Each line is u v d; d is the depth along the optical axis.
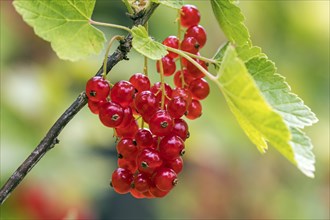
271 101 0.50
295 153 0.47
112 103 0.49
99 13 1.03
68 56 0.49
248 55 0.51
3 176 0.79
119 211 1.26
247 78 0.44
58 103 0.89
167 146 0.49
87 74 0.94
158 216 1.16
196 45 0.52
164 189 0.50
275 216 1.08
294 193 1.09
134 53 0.94
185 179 1.13
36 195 0.84
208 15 1.01
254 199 1.08
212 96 1.00
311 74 1.06
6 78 0.88
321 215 1.09
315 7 1.04
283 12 1.03
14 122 0.84
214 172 1.10
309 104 1.06
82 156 0.91
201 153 1.07
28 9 0.48
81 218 0.87
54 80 0.91
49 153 0.85
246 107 0.45
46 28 0.48
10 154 0.80
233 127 1.01
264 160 1.07
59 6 0.48
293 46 1.05
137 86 0.50
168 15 0.99
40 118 0.86
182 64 0.52
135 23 0.50
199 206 1.11
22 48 0.95
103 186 0.91
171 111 0.50
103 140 0.92
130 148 0.50
